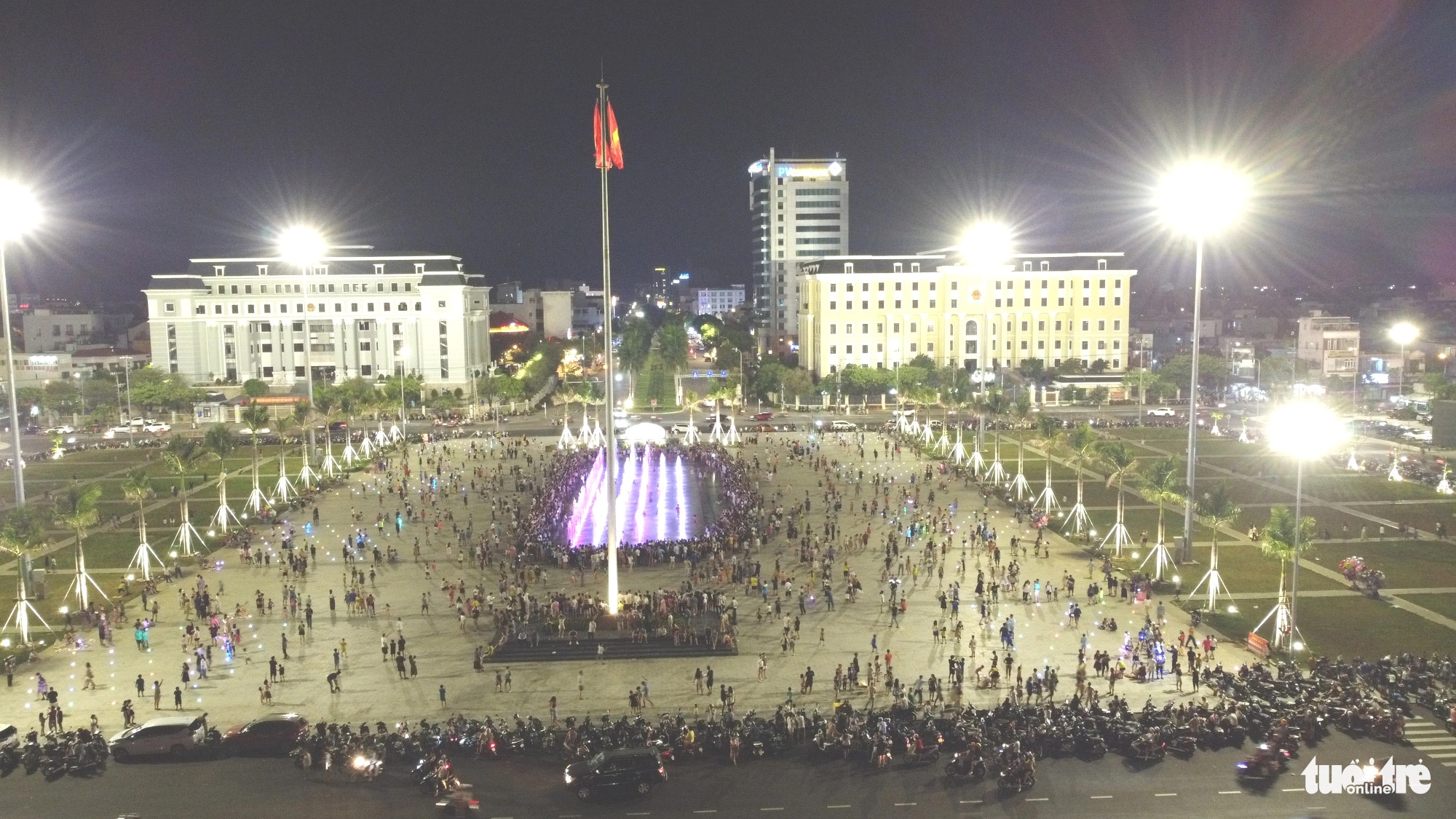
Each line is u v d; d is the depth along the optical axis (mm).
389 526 114188
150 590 88375
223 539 108812
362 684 68625
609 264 78625
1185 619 80250
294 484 138625
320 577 94375
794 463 154500
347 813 50906
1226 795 51750
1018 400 152000
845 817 50125
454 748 57938
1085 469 146000
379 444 170375
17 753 56562
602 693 67062
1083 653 69875
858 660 70938
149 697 66625
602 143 78562
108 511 123625
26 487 138500
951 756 56500
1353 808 50156
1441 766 54312
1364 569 88750
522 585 89125
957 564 96812
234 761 57281
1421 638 74875
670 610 80188
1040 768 55062
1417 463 144000
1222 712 58562
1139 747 55688
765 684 68062
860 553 101250
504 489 135500
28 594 87250
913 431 181000
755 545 102250
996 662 68438
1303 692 61531
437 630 79438
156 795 52938
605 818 50281
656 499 131375
